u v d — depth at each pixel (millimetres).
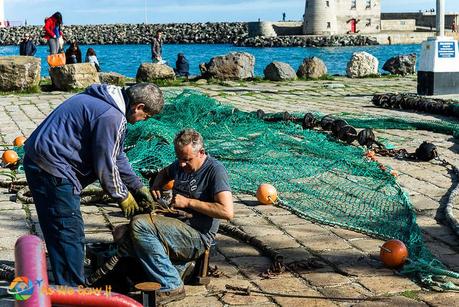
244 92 20359
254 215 7422
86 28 110250
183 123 11062
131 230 4980
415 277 5621
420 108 15328
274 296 5223
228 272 5746
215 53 73562
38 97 19406
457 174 9289
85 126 4781
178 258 5223
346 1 97500
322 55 66438
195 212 5211
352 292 5312
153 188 5488
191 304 5055
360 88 22078
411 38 90500
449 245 6539
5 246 6336
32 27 107125
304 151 9977
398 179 9031
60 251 4867
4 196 8164
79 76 21297
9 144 11609
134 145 9391
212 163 5254
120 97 4867
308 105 17031
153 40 30922
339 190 8328
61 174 4777
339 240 6594
